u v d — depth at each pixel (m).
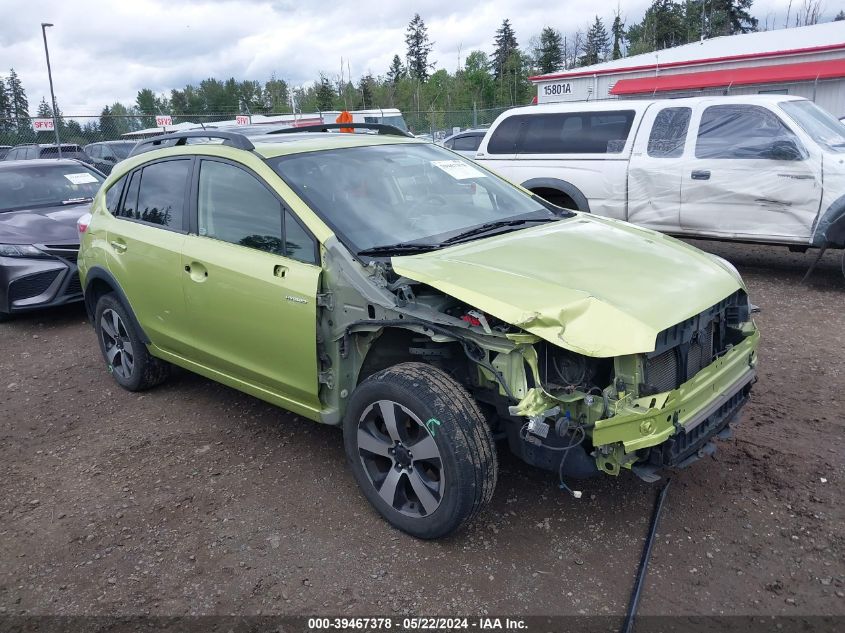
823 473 3.78
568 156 9.02
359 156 4.30
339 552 3.30
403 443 3.26
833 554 3.14
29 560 3.36
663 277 3.33
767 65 22.44
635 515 3.50
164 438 4.57
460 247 3.63
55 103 19.81
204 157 4.36
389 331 3.51
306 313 3.54
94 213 5.33
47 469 4.26
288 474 4.04
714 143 7.97
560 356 2.99
